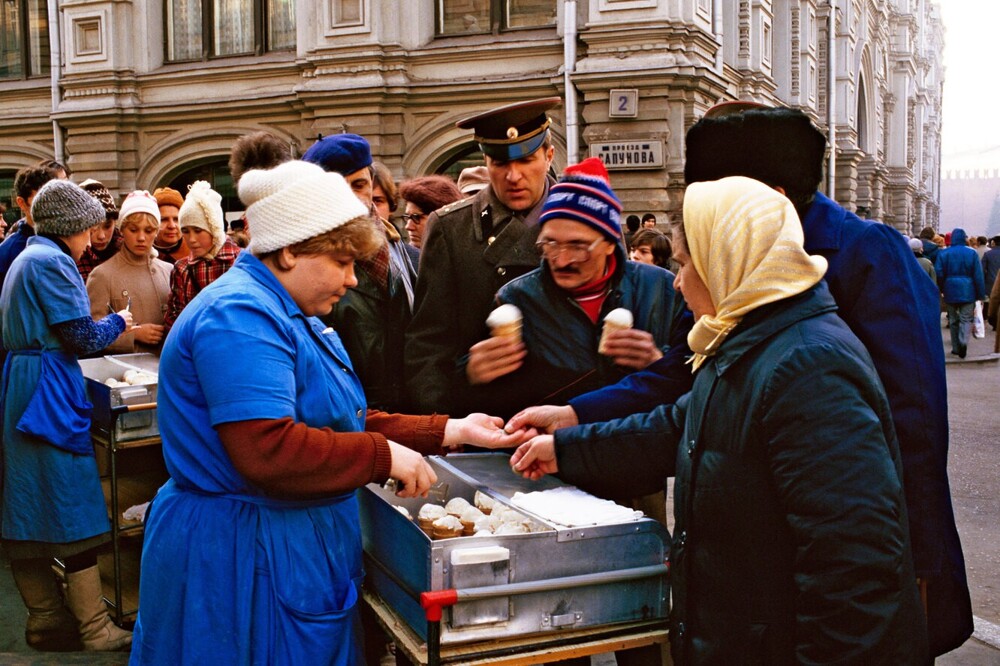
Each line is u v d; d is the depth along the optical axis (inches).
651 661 94.0
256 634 79.5
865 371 67.3
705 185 73.8
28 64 578.9
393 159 485.4
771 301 69.4
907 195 1409.9
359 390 88.7
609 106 443.2
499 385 107.5
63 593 148.5
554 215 98.5
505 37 476.1
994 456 281.7
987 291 652.1
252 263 82.2
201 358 77.2
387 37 478.6
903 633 64.2
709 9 477.1
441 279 119.1
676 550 77.5
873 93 1137.4
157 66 540.4
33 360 139.4
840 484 64.5
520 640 79.6
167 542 81.1
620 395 97.6
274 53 521.0
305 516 81.9
